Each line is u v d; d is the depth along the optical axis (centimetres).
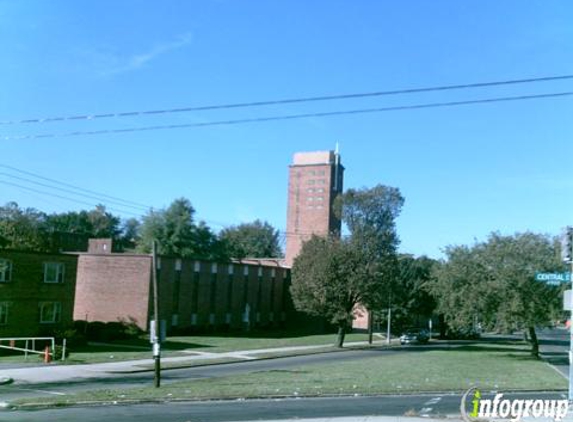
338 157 10606
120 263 6109
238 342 5806
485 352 5575
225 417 1761
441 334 8700
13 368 3362
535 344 4944
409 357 4784
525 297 4591
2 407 2036
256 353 4834
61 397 2253
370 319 6462
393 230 8525
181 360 4075
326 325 8488
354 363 4144
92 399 2173
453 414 1797
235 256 14350
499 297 4659
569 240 1830
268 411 1895
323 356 4869
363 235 5925
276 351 5059
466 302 4728
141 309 5953
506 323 4622
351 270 5634
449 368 3769
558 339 9425
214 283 7062
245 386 2614
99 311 6122
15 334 4688
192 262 6700
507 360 4644
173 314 6378
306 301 5731
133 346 5028
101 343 5197
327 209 10269
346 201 9106
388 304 6041
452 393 2417
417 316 8569
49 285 4988
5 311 4631
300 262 5825
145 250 9988
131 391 2411
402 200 9162
